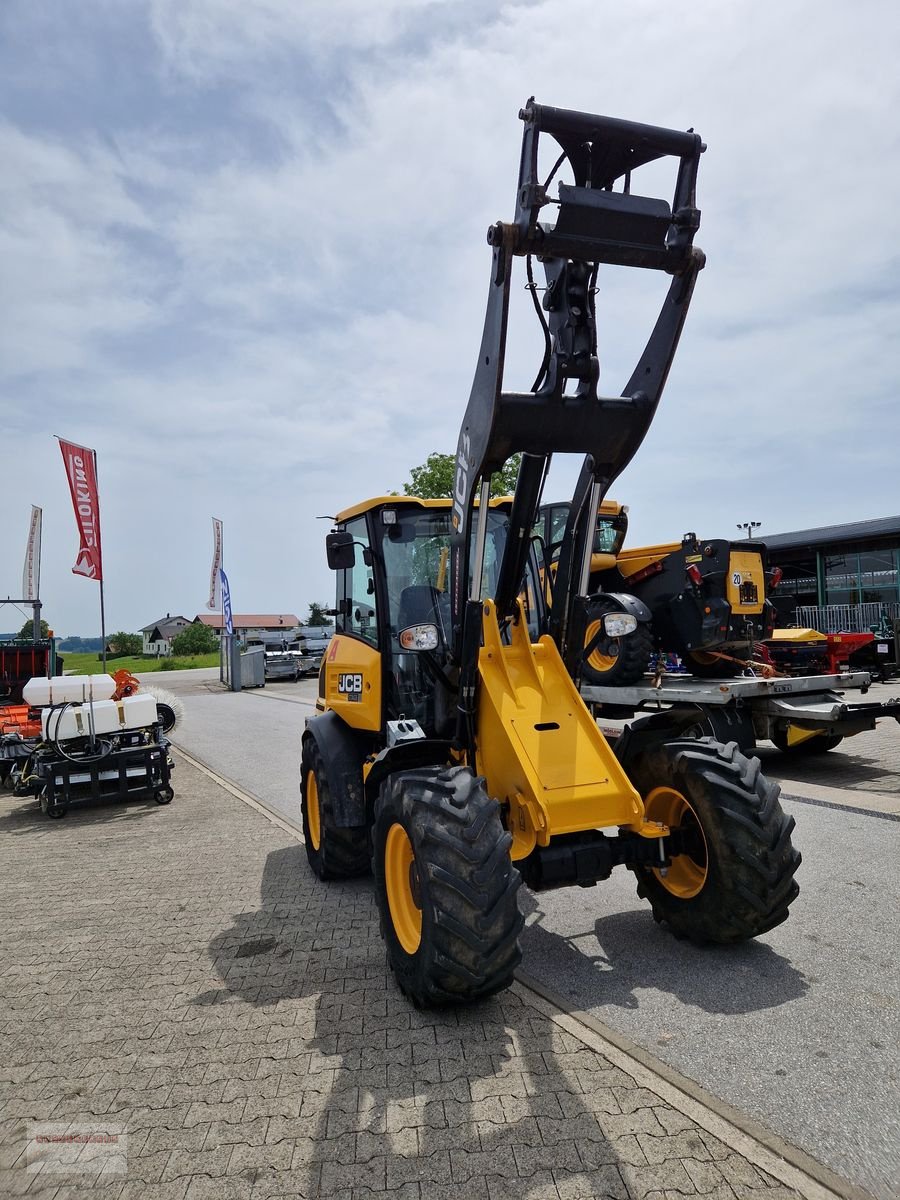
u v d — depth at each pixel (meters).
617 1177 2.30
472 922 3.02
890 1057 2.88
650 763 3.96
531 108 2.98
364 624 5.13
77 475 12.35
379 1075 2.88
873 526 23.45
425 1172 2.36
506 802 3.64
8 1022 3.48
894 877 4.79
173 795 8.75
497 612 4.14
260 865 5.83
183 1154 2.50
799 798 6.92
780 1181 2.26
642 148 3.18
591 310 3.37
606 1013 3.28
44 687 8.84
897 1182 2.24
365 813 4.72
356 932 4.36
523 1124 2.56
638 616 8.82
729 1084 2.75
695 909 3.78
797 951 3.81
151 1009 3.53
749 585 9.38
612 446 3.59
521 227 3.06
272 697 23.33
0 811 8.45
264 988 3.69
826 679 8.19
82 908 5.04
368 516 4.95
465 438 3.65
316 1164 2.42
